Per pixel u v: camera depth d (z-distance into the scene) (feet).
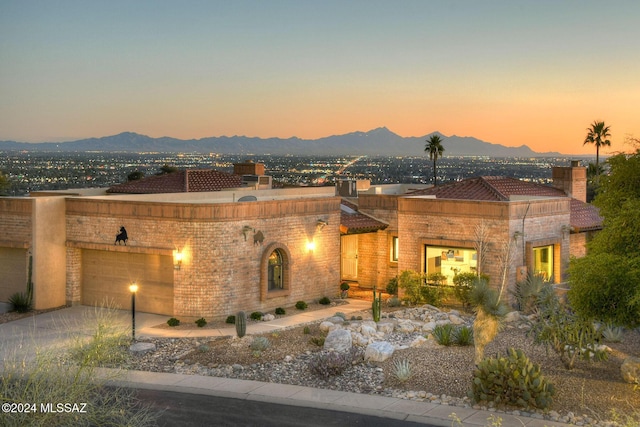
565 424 50.72
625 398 55.57
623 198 59.36
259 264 91.15
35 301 93.40
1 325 84.79
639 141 59.62
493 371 55.06
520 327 79.30
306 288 98.48
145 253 89.81
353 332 75.31
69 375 42.39
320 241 100.48
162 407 55.11
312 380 62.03
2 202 96.48
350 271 116.26
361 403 55.83
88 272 96.43
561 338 63.67
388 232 111.45
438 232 98.48
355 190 124.06
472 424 50.78
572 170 120.37
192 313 86.22
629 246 57.88
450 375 61.26
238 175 133.18
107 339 52.70
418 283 96.94
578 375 61.77
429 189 114.32
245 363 66.80
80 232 95.30
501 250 92.12
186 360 68.33
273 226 93.04
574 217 107.65
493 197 107.65
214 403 56.29
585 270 57.77
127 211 90.99
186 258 86.48
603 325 72.64
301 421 52.01
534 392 53.78
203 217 85.87
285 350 70.95
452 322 83.82
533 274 90.89
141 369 66.18
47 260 94.22
